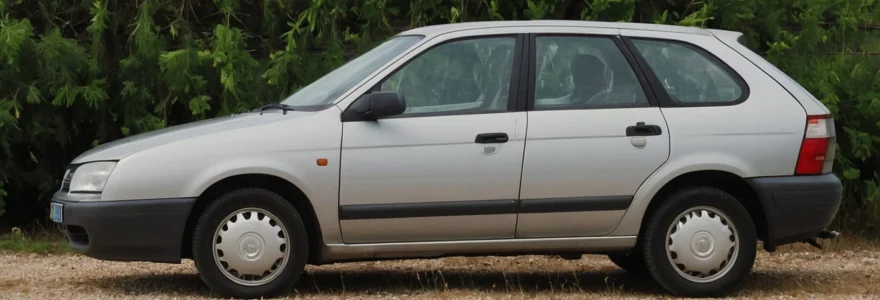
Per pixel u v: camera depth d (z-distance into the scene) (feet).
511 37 23.04
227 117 24.02
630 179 22.61
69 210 21.88
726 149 22.88
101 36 34.99
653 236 22.89
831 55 36.78
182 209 21.52
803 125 23.26
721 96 23.31
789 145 23.11
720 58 23.58
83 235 22.22
